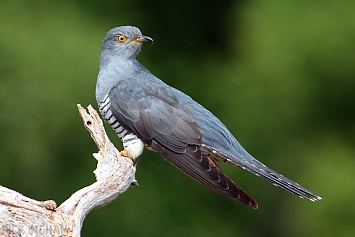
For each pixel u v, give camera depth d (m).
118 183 7.54
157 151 8.81
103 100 9.06
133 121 8.84
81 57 14.55
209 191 15.31
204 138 8.75
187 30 17.72
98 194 7.30
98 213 14.72
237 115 16.06
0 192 6.70
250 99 16.09
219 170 8.26
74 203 7.04
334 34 15.80
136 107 8.86
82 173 14.80
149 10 17.59
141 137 8.84
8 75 14.61
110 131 13.84
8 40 14.75
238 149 8.87
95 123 7.85
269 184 15.53
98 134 7.79
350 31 15.80
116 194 7.52
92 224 14.69
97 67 14.61
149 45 17.09
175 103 8.91
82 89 14.50
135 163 8.96
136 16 16.94
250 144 15.98
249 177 15.45
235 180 15.45
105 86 9.07
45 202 6.75
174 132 8.73
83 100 14.50
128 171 7.68
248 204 7.82
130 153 8.91
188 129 8.73
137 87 8.95
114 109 8.93
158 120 8.80
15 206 6.65
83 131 14.71
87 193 7.22
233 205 15.55
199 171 8.34
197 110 8.97
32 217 6.64
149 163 15.27
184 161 8.58
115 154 7.77
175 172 15.25
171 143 8.72
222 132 8.85
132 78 9.05
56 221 6.73
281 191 15.62
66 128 14.62
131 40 9.19
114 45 9.17
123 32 9.17
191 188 15.27
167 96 8.94
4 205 6.63
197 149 8.62
